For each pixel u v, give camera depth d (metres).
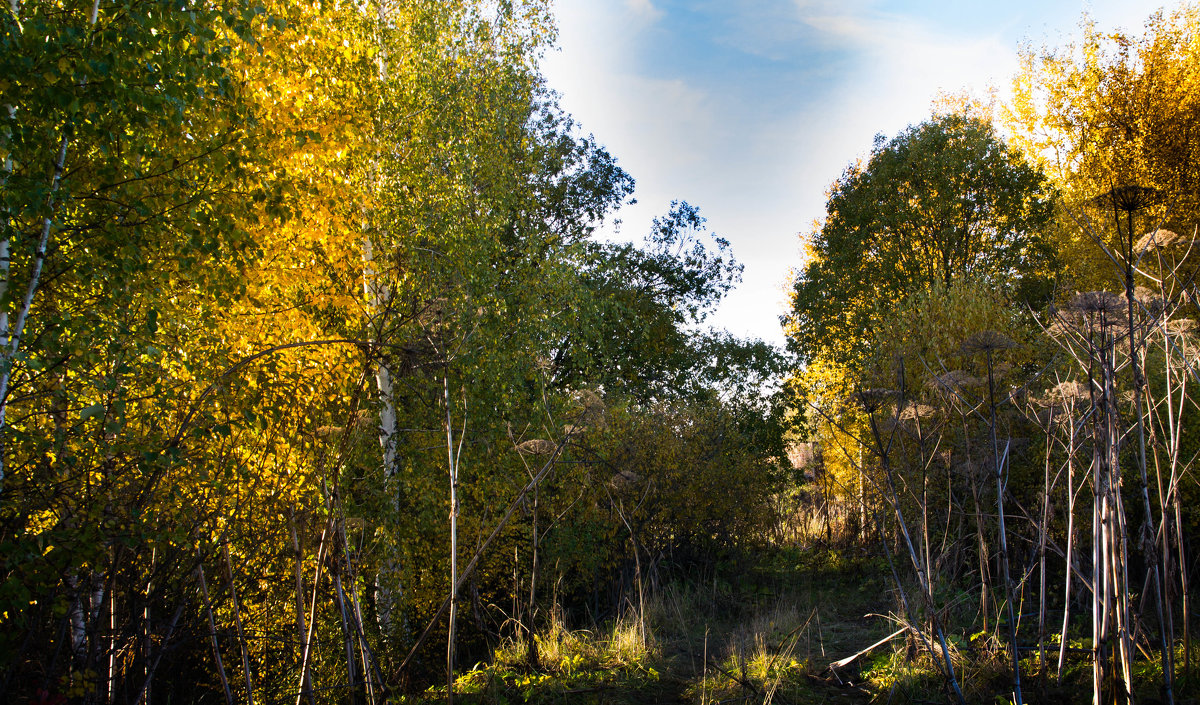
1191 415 8.95
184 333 5.11
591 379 12.00
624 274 17.69
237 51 5.76
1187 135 16.91
